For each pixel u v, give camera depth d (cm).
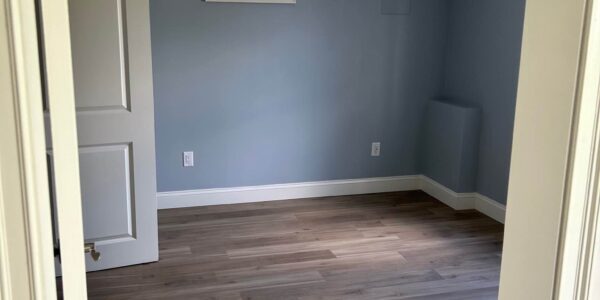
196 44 403
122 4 296
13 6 88
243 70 417
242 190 438
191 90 409
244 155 432
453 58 450
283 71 426
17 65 90
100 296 290
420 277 318
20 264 97
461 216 417
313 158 450
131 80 304
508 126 390
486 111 412
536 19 107
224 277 315
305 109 438
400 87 456
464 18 432
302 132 441
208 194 430
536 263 112
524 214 114
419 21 448
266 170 440
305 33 424
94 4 289
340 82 441
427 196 463
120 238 321
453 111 427
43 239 99
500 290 122
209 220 401
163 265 328
